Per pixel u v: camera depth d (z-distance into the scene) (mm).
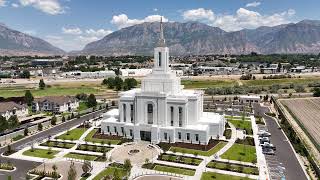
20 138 164750
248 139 159625
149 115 161625
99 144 153875
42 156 138375
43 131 179125
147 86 165250
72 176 105000
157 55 163875
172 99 156500
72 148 148375
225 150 144375
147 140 158625
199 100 166750
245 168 124188
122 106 168250
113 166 126812
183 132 154625
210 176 117125
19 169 124500
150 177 116562
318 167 119875
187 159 133625
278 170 122312
